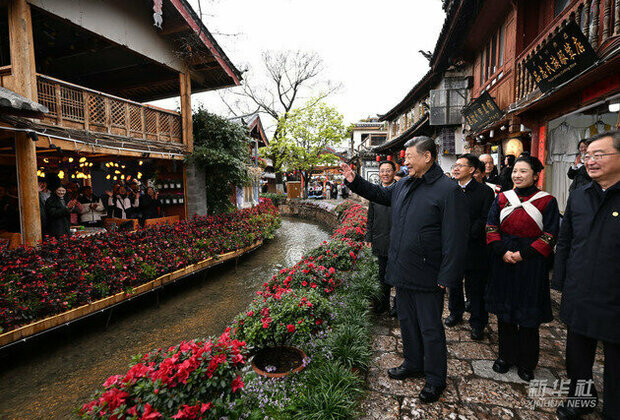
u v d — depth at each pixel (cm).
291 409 228
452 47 902
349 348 291
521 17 621
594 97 391
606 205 195
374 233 400
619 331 186
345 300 411
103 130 715
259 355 299
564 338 325
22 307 391
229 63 1008
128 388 168
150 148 830
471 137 929
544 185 531
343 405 224
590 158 195
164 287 630
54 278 452
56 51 880
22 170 554
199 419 169
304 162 2431
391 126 2084
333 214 1648
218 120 1052
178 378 172
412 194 243
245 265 905
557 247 226
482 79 891
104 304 489
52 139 591
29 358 425
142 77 1069
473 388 251
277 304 312
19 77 554
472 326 335
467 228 222
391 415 225
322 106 2344
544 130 529
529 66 478
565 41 386
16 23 551
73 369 402
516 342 263
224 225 923
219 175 1062
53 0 606
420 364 259
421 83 1252
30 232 559
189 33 871
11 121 517
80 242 561
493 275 266
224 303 618
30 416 321
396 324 377
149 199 904
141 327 516
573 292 206
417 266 233
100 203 855
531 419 217
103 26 716
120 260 555
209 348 191
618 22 357
